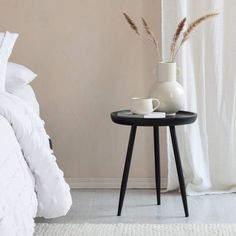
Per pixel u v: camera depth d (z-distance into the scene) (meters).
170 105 2.78
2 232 1.55
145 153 3.28
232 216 2.73
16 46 3.23
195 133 3.12
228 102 3.12
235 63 3.08
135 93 3.25
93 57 3.24
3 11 3.21
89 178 3.30
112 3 3.19
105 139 3.30
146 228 2.50
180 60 3.06
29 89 2.96
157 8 3.18
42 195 2.25
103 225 2.55
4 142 1.92
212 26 3.06
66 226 2.54
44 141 2.31
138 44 3.21
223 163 3.17
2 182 1.71
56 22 3.21
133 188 3.29
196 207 2.88
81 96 3.27
